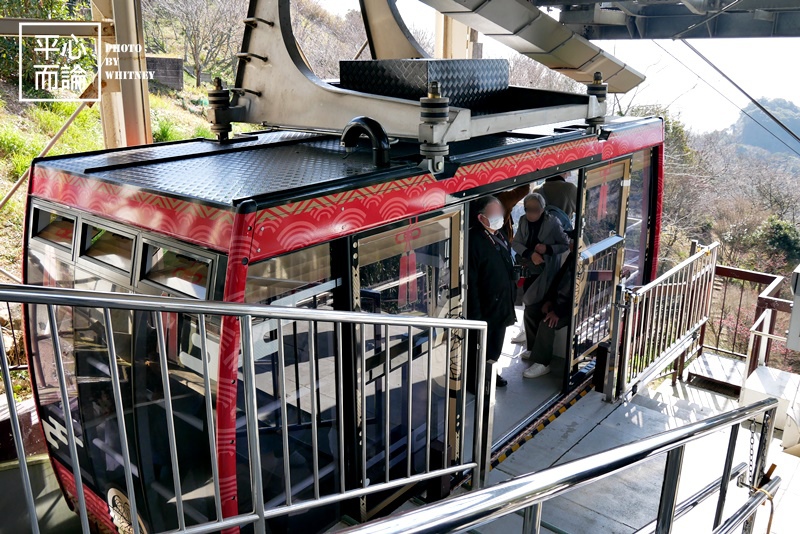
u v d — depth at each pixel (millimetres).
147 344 3010
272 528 3236
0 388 5566
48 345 3598
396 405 3688
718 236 21391
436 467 3984
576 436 4773
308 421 3291
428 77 4148
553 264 5113
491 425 3871
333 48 15562
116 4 5656
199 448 2877
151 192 2912
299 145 4191
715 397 6082
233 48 12359
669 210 22031
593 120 4785
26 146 7070
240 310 2248
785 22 7789
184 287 2824
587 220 5023
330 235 2973
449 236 3740
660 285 5547
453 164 3621
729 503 4172
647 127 5668
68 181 3387
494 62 4805
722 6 7859
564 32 6590
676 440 1956
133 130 6004
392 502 3795
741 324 19156
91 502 3539
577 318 5117
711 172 21562
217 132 4367
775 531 4031
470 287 4602
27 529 4047
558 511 4012
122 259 3123
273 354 3049
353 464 3465
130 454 3174
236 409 2932
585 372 5488
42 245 3578
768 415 3217
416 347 3760
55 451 3760
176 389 2928
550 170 4391
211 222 2684
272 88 4238
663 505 2127
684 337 6172
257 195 2705
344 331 3293
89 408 3377
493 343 4828
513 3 5766
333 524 3549
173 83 10719
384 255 3334
